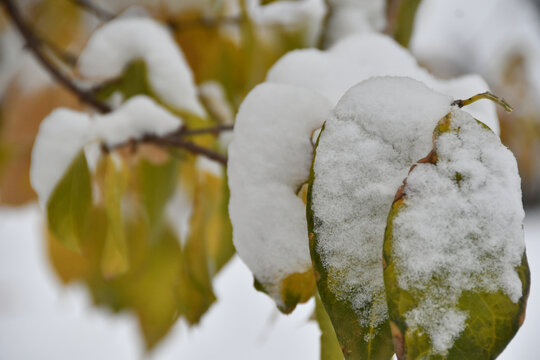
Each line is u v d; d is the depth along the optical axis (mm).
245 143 354
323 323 345
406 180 318
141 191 531
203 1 631
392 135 331
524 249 312
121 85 510
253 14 590
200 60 627
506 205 316
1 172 768
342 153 330
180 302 456
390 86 337
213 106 580
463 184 317
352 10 594
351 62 413
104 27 511
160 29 518
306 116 356
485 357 304
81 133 437
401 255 310
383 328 321
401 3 603
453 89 431
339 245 324
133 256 585
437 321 306
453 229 313
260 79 591
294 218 348
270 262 347
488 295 308
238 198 351
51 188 432
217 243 495
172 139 447
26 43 568
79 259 721
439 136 324
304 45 592
